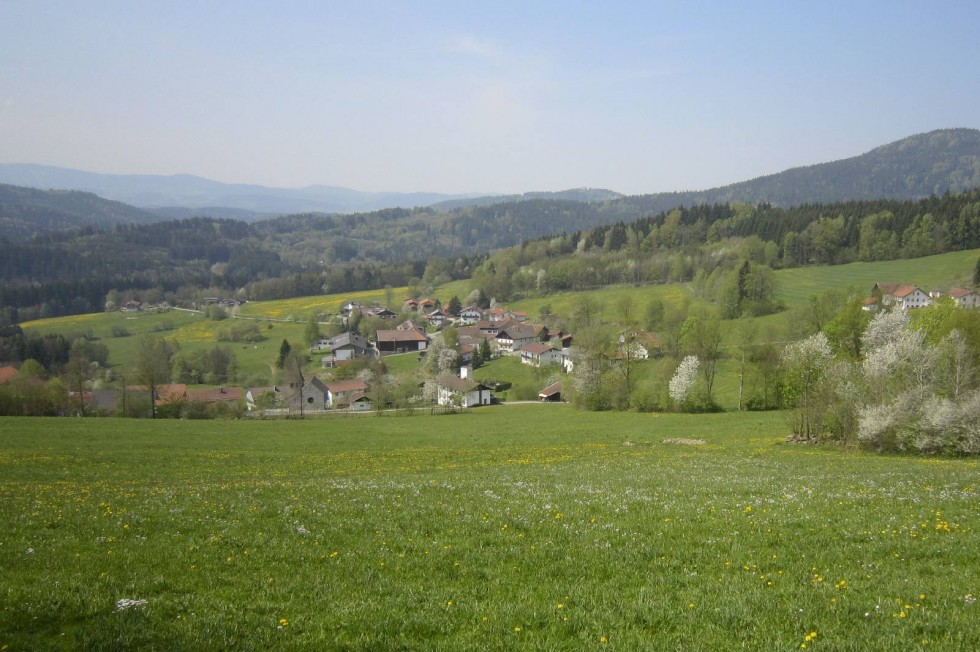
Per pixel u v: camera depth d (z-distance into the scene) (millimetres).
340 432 70562
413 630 10203
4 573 13055
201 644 9508
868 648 8945
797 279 156375
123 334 182000
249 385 132625
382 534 16469
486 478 29719
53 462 42656
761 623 9945
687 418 75688
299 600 11609
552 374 133000
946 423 40031
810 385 53406
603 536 15578
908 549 13672
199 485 29375
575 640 9641
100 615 10586
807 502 19297
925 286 139375
